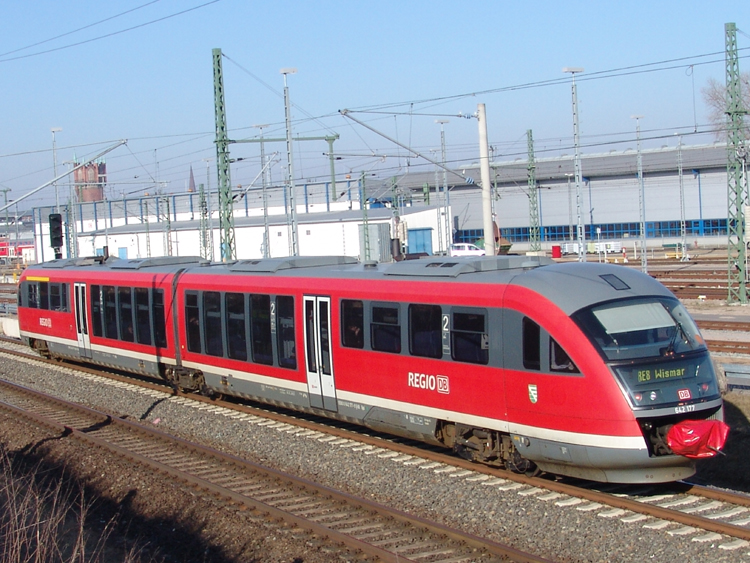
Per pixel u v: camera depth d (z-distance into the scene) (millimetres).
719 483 11844
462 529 9906
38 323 25094
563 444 10742
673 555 8617
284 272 15891
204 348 17859
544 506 10312
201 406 17844
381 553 8961
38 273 25156
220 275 17438
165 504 11320
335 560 9008
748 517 9664
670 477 10484
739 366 15625
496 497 10773
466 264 12648
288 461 13391
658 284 11703
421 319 12727
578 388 10531
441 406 12438
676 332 10984
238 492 11477
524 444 11266
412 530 9789
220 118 36500
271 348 15906
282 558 9188
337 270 14883
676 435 10102
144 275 20016
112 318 21312
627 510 10055
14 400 19625
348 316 14109
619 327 10758
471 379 11922
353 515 10438
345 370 14195
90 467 13352
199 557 9609
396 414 13289
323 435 14688
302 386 15227
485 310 11711
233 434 15289
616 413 10242
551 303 11023
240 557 9391
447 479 11703
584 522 9680
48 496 11992
